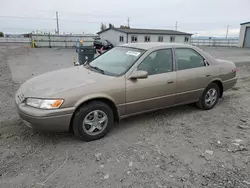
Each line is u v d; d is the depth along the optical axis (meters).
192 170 2.60
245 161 2.81
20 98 3.09
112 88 3.23
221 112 4.55
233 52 21.69
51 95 2.86
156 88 3.68
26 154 2.82
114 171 2.53
